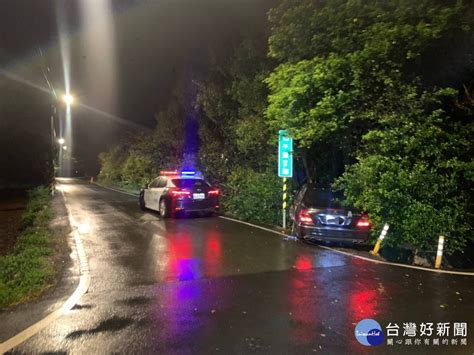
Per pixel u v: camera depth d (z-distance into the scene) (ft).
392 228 30.32
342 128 33.50
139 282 21.74
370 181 29.91
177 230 38.37
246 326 15.93
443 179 28.53
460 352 14.17
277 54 36.70
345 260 26.94
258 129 46.96
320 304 18.47
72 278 22.56
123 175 124.16
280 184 43.93
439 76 30.37
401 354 13.94
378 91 30.86
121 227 40.32
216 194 47.93
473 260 30.81
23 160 105.60
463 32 27.35
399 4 28.37
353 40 30.86
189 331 15.44
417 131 28.19
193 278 22.48
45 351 13.89
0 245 34.94
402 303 18.74
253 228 39.68
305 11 33.53
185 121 77.97
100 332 15.35
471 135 29.12
